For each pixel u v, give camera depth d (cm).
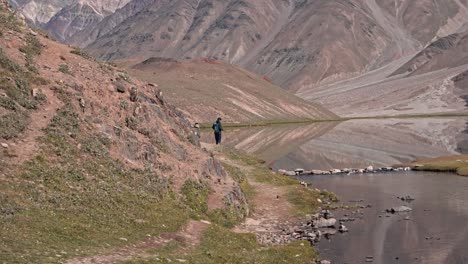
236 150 7281
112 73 4216
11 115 3080
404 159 8769
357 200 4912
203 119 17625
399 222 3959
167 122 4359
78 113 3453
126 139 3550
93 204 2788
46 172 2828
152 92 4512
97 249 2292
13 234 2173
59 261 2017
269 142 11844
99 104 3688
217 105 19275
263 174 5653
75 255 2145
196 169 3878
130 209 2920
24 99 3269
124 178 3197
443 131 15762
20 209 2422
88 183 2942
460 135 14088
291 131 15725
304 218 4059
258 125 18375
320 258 3028
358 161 8531
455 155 8575
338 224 3916
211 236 2973
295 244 3216
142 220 2838
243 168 5878
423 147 10862
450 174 6644
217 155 6438
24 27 4166
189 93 19712
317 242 3403
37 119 3212
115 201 2917
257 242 3216
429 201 4803
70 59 4078
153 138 3831
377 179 6378
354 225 3881
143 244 2547
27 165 2803
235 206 3781
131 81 4362
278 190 5003
